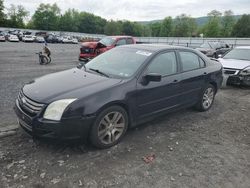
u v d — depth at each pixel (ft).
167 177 10.87
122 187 10.10
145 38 177.68
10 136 13.67
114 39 44.42
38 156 11.90
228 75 28.25
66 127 11.35
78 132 11.69
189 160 12.28
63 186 9.99
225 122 17.51
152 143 13.79
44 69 38.86
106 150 12.78
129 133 14.84
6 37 146.82
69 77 14.10
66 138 11.56
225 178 11.01
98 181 10.37
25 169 10.89
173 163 11.94
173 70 15.99
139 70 14.10
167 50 16.12
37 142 13.11
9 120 15.81
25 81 28.25
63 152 12.33
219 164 12.06
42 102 11.51
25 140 13.30
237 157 12.80
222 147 13.76
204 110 19.40
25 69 38.01
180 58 16.74
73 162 11.57
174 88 15.78
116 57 16.07
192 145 13.82
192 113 18.93
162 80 14.99
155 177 10.82
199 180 10.78
